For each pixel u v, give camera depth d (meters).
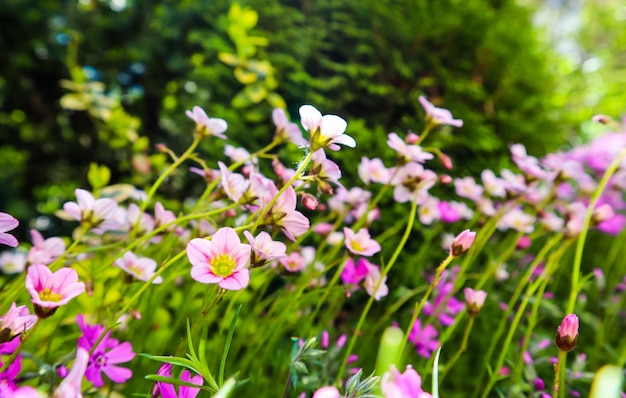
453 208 0.38
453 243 0.19
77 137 0.75
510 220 0.33
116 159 0.69
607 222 0.42
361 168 0.28
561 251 0.25
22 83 0.74
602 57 0.92
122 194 0.35
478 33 0.52
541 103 0.54
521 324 0.31
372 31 0.50
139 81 0.71
